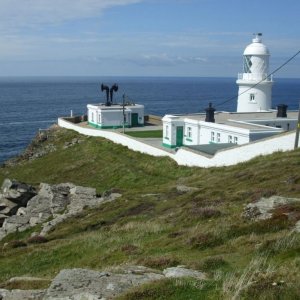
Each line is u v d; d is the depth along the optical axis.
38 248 27.50
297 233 17.27
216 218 24.48
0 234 37.94
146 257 18.53
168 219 27.33
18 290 14.61
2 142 111.56
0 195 44.31
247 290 11.23
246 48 77.31
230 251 17.64
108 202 37.47
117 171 56.22
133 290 12.09
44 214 39.50
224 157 46.94
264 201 23.34
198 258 17.22
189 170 49.47
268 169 35.44
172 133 60.78
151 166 55.16
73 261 22.81
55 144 78.06
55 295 12.42
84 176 58.50
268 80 76.38
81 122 92.88
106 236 26.39
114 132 70.88
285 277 11.97
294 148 42.25
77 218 35.38
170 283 12.24
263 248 16.31
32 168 69.38
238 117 64.25
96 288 12.77
